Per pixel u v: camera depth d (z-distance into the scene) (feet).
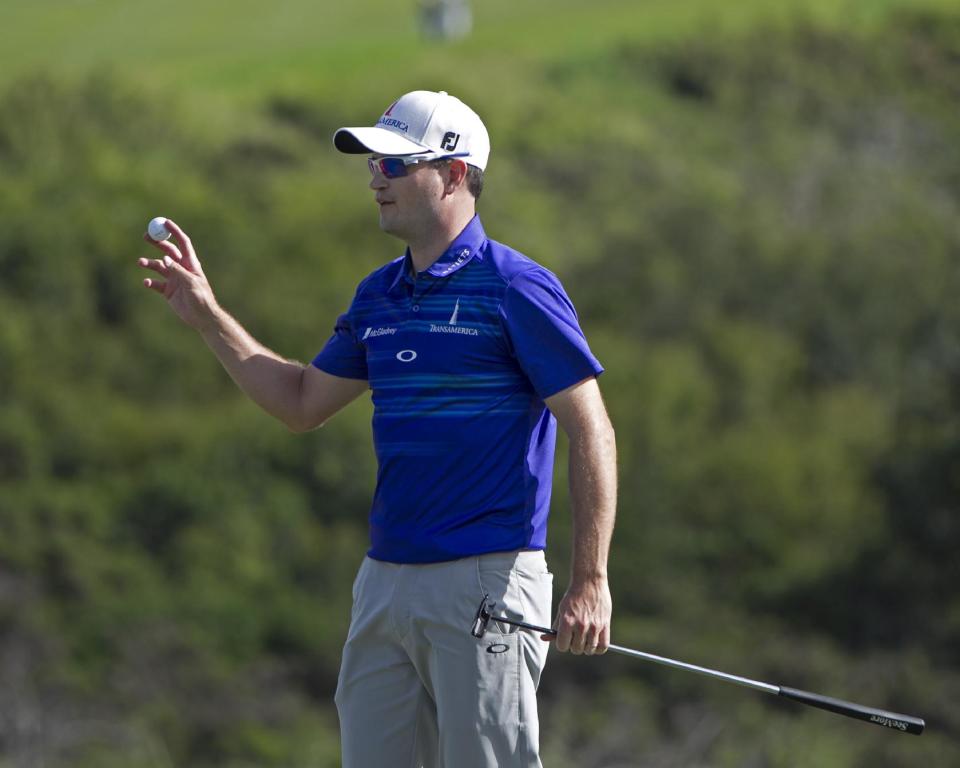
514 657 39.32
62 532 324.39
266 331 416.46
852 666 294.87
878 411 404.36
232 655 302.25
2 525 321.73
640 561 329.52
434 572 39.45
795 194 554.05
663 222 481.46
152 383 402.52
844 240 480.64
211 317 44.65
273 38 637.71
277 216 474.08
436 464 39.34
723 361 417.69
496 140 554.05
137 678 282.36
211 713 275.59
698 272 458.09
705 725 260.62
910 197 562.25
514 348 39.04
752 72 644.69
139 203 455.22
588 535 38.29
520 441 39.65
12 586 300.61
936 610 325.01
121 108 520.42
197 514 335.26
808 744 249.96
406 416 39.63
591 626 38.04
